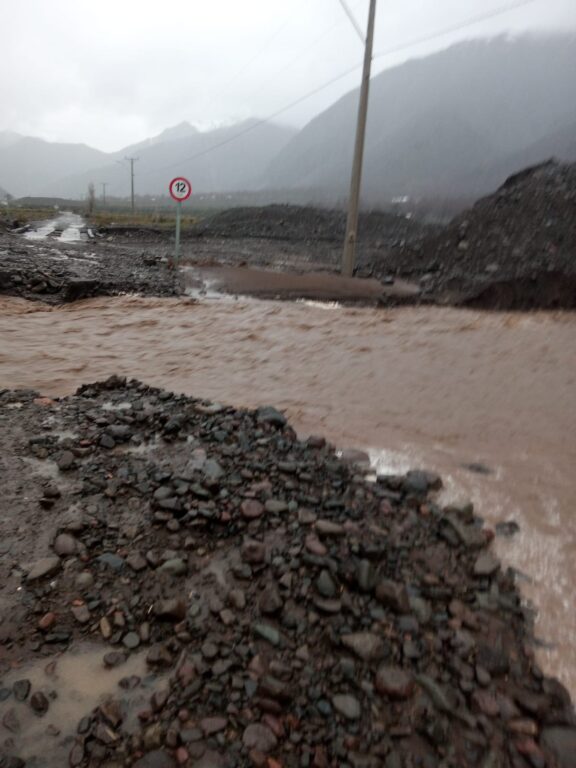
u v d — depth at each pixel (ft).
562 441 18.07
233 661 8.25
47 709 7.40
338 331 35.88
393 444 17.61
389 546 11.46
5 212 212.64
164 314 40.93
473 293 45.32
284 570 10.30
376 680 8.02
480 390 23.56
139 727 7.18
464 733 7.36
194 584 9.97
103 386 21.44
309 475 14.23
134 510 12.19
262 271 65.10
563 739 7.34
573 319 38.09
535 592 10.48
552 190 65.21
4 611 9.05
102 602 9.41
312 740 7.11
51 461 14.46
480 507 13.65
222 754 6.84
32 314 39.78
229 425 17.42
